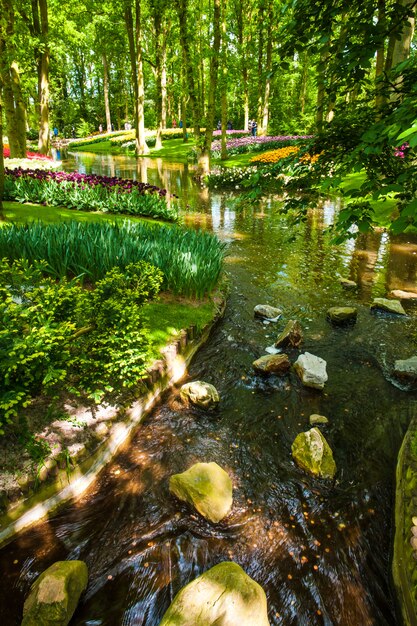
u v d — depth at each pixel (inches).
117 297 122.6
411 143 49.2
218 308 183.3
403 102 65.3
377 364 150.3
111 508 89.3
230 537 82.9
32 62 633.0
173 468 101.0
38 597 65.2
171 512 88.4
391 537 82.8
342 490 95.3
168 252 184.2
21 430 93.4
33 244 173.5
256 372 143.5
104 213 336.5
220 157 848.3
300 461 102.2
